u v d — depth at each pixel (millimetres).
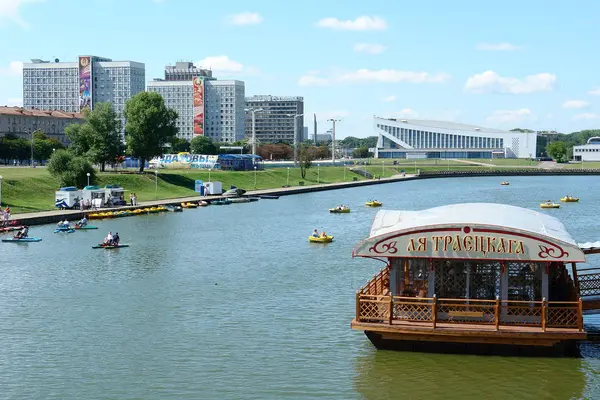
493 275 46469
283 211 168625
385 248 46812
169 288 73562
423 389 43656
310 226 134250
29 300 68750
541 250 44938
